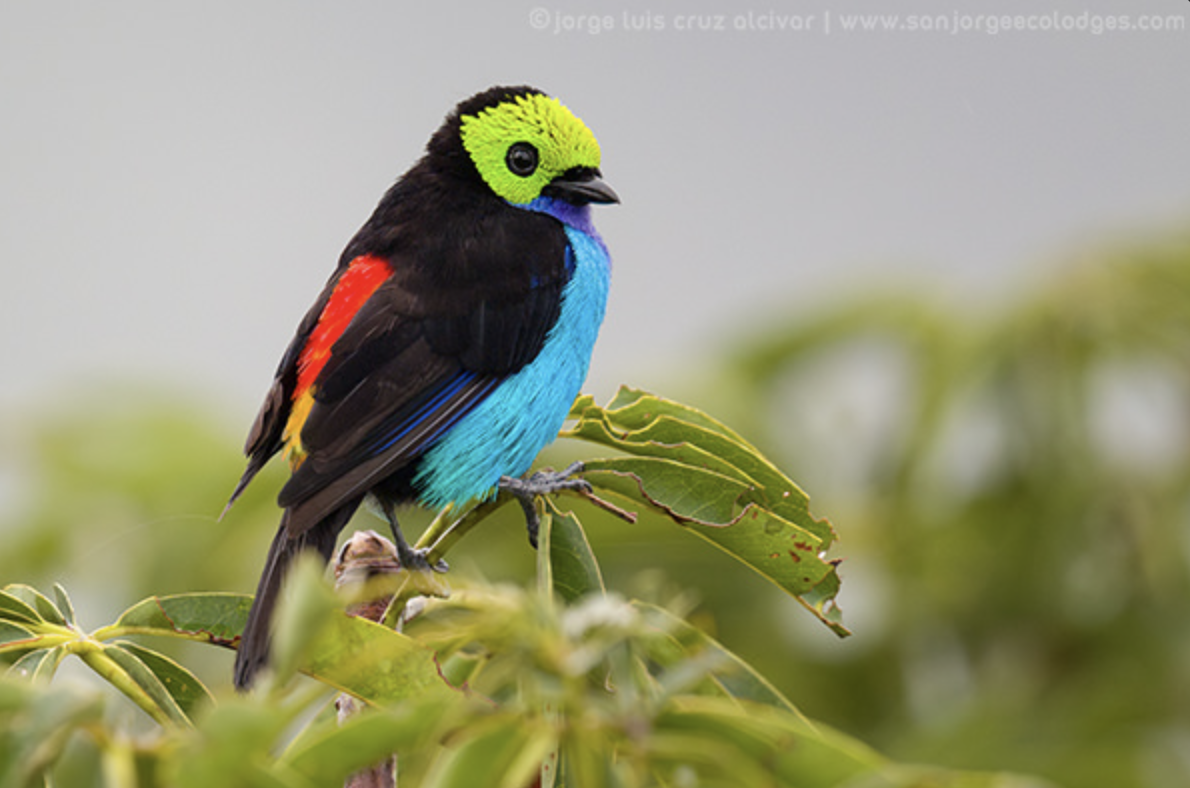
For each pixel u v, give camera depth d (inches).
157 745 172.1
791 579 271.1
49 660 233.3
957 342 482.9
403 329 356.8
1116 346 478.6
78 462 452.8
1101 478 473.4
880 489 478.6
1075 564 473.4
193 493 451.8
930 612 471.2
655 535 438.6
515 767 172.7
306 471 331.0
